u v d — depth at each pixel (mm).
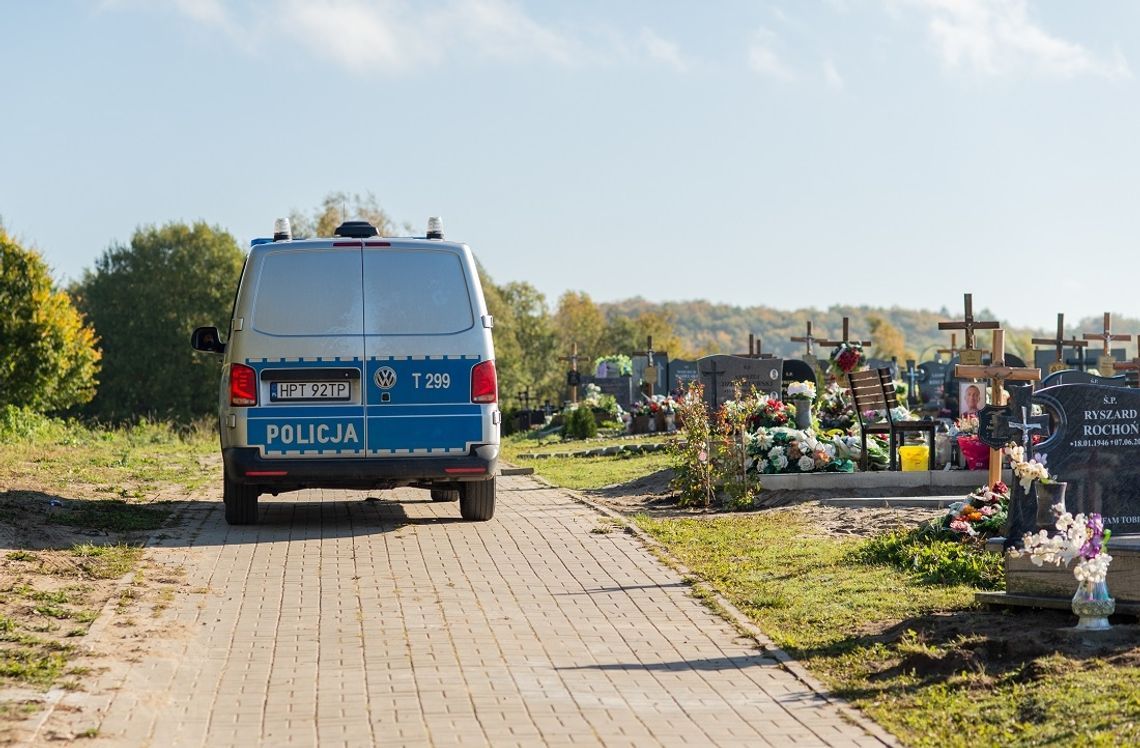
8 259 31922
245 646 7934
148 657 7562
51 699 6492
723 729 6242
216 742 6000
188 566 10664
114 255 70438
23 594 8914
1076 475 8477
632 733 6168
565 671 7379
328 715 6449
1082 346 33562
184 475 19641
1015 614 8133
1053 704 6250
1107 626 7543
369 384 12570
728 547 11508
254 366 12469
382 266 12711
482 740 6039
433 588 9812
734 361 23516
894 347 139125
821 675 7262
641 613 8953
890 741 6031
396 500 16109
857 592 9227
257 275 12586
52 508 13430
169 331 68312
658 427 30156
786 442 15531
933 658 7215
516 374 85500
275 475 12461
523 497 16188
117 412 67188
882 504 13422
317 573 10414
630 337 115562
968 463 15047
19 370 32125
